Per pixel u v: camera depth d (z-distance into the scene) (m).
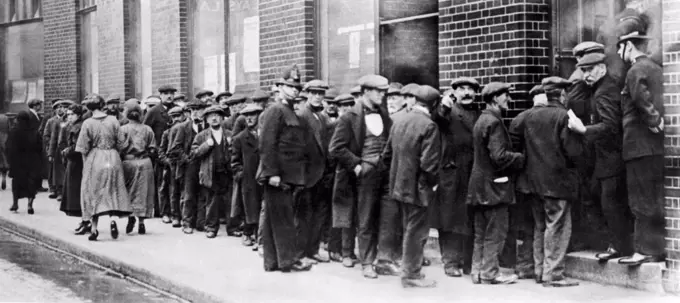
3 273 10.64
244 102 12.99
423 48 11.36
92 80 20.97
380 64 12.11
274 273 9.77
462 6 10.41
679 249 8.09
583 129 8.39
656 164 8.28
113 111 13.66
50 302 8.98
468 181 9.12
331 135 10.60
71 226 13.98
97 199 12.41
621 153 8.55
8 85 24.11
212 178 12.58
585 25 9.61
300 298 8.40
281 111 9.73
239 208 11.84
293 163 9.77
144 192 13.09
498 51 9.95
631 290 8.38
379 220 9.54
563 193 8.52
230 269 10.04
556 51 9.81
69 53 21.66
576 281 8.69
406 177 8.60
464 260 9.46
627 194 8.59
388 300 8.23
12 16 23.84
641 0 8.95
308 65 13.41
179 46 16.94
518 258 9.12
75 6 21.36
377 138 9.52
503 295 8.31
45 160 19.59
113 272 10.71
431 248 10.48
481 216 8.90
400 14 11.77
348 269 10.02
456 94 9.20
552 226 8.60
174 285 9.32
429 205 9.04
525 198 8.97
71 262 11.46
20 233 14.21
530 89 9.70
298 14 13.49
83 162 12.84
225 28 15.77
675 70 8.09
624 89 8.34
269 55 14.31
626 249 8.72
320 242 11.12
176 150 13.26
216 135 12.64
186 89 17.05
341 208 9.92
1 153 20.39
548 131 8.53
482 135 8.63
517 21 9.71
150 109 14.69
